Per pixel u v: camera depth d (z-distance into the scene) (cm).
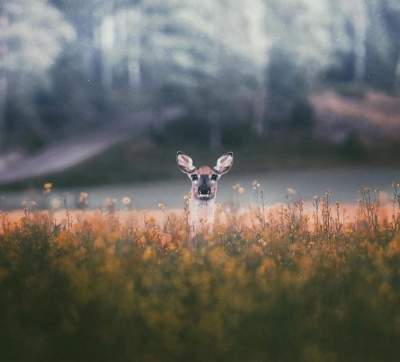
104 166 5334
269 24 6475
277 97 6425
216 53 6178
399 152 5859
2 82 6234
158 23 6253
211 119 5984
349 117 6406
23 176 5219
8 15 6072
